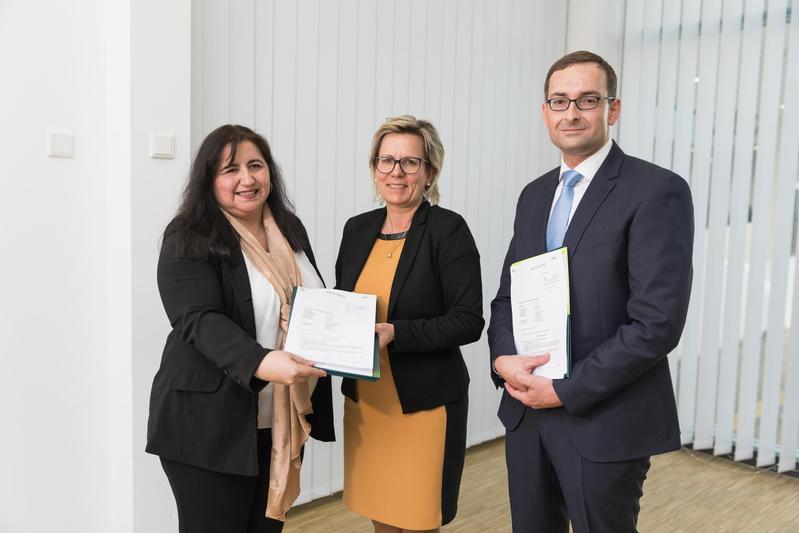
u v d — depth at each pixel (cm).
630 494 155
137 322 224
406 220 190
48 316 222
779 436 377
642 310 144
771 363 349
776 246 345
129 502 230
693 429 386
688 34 371
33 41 212
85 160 226
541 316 157
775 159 349
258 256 165
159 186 226
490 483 329
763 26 348
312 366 149
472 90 360
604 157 159
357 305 164
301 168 283
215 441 153
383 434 186
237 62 257
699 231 372
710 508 305
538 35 399
